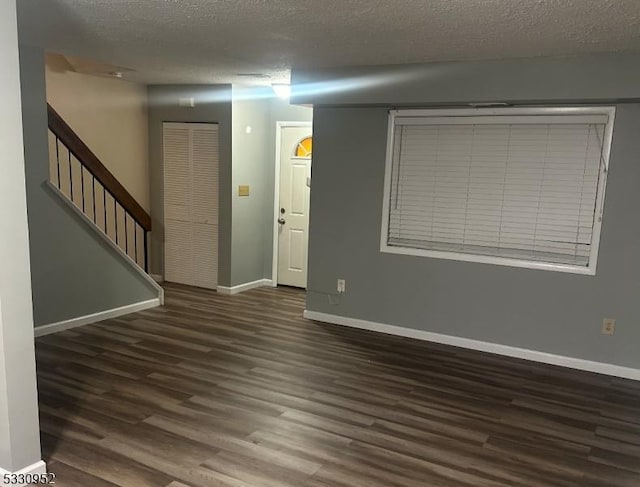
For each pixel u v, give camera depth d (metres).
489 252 4.29
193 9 2.71
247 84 5.45
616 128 3.71
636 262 3.76
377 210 4.64
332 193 4.82
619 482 2.52
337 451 2.69
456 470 2.56
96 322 4.70
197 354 4.01
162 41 3.49
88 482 2.35
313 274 5.00
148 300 5.22
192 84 5.70
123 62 4.35
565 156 3.94
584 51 3.41
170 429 2.84
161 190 6.17
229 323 4.83
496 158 4.17
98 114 5.55
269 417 3.03
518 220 4.16
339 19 2.81
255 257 6.19
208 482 2.38
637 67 3.38
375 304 4.75
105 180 5.37
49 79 5.07
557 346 4.07
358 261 4.78
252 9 2.67
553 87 3.62
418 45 3.36
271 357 4.01
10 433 2.25
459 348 4.39
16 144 2.12
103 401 3.15
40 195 4.16
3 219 2.11
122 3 2.64
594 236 3.88
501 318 4.25
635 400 3.46
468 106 4.14
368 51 3.60
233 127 5.60
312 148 4.84
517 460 2.67
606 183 3.78
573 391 3.57
